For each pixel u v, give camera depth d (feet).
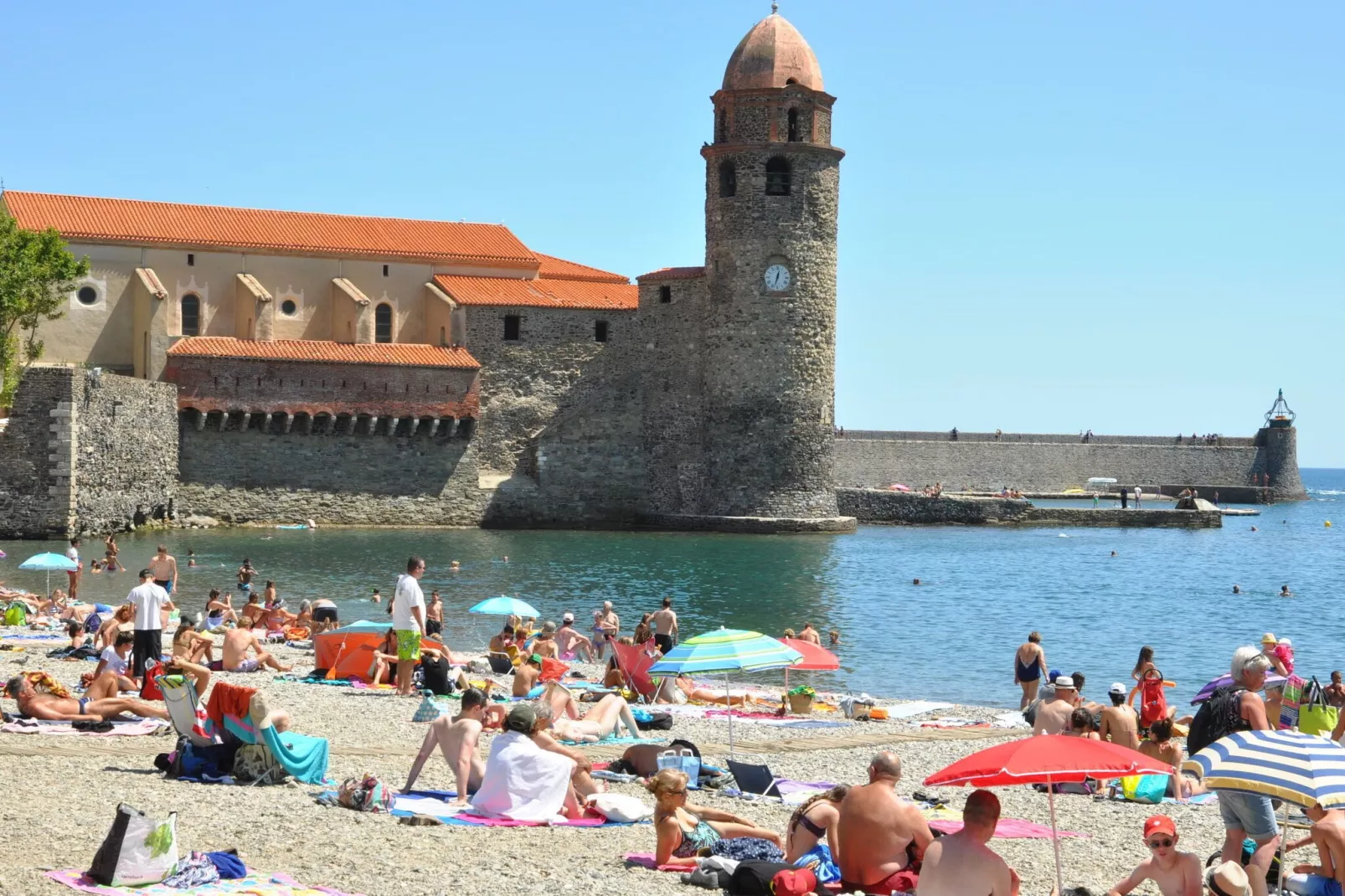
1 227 235.81
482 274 310.65
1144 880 53.88
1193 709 124.88
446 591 186.19
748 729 92.02
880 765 52.24
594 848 57.00
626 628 158.61
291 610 162.09
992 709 107.86
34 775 64.64
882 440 444.96
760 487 299.58
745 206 297.74
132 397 240.73
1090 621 183.52
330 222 306.96
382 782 64.95
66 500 213.25
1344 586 237.04
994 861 45.93
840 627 167.12
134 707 79.00
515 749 62.08
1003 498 354.74
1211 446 515.50
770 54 298.76
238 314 287.07
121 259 278.26
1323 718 79.10
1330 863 52.03
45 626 130.82
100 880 47.55
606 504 303.68
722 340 299.99
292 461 277.44
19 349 254.68
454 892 49.16
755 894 50.65
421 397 286.46
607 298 310.24
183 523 263.90
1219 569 261.65
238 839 55.01
